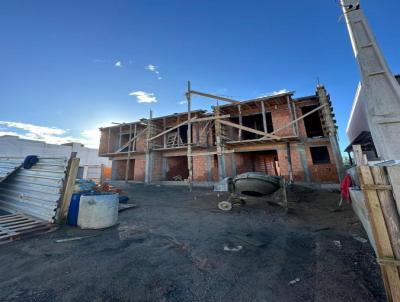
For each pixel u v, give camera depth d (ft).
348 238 13.70
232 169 47.24
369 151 42.11
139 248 12.62
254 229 16.96
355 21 21.03
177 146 54.49
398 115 16.92
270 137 38.96
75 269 9.89
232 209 24.66
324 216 20.31
